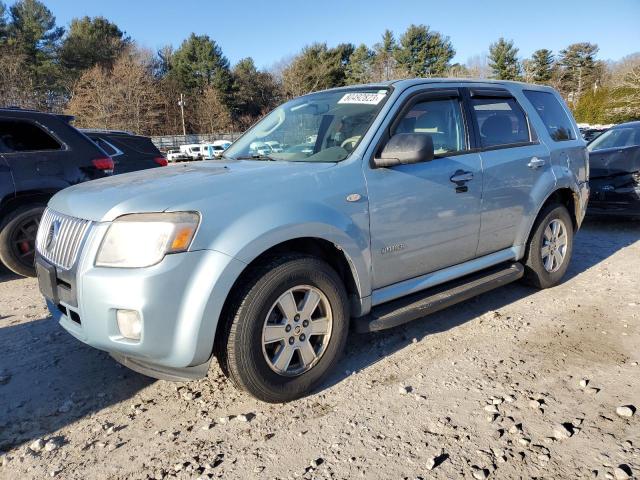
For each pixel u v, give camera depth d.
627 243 6.64
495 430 2.72
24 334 4.12
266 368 2.87
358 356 3.62
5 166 5.35
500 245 4.30
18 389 3.28
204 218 2.67
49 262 3.04
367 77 69.31
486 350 3.65
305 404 3.03
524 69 70.62
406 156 3.21
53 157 5.68
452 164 3.79
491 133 4.25
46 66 59.47
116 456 2.62
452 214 3.76
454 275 3.90
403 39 69.06
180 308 2.61
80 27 65.94
